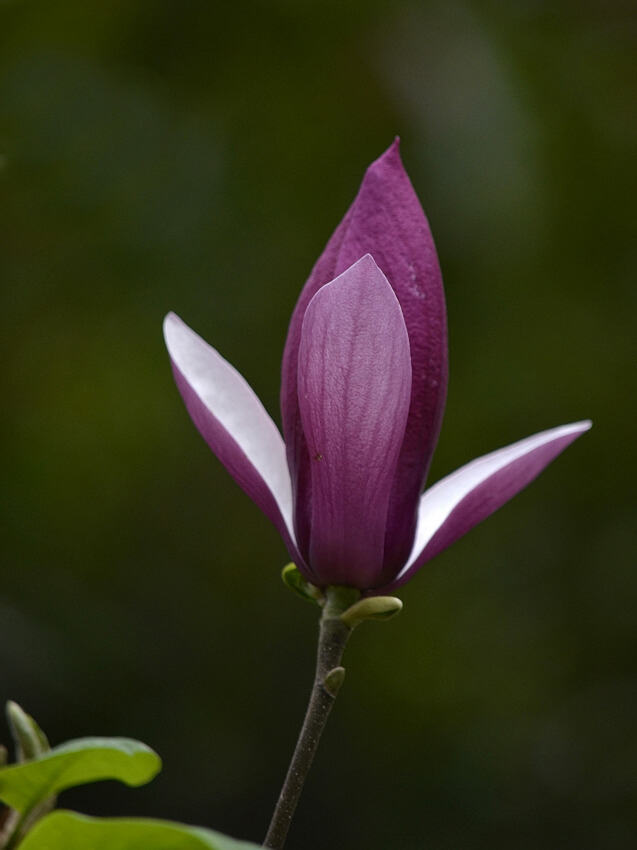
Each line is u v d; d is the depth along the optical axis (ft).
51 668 4.75
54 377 5.23
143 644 5.23
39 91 4.95
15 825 2.14
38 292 5.11
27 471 5.09
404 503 2.30
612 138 5.19
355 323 2.23
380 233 2.31
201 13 4.94
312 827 5.54
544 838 5.44
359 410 2.25
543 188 4.94
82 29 4.96
